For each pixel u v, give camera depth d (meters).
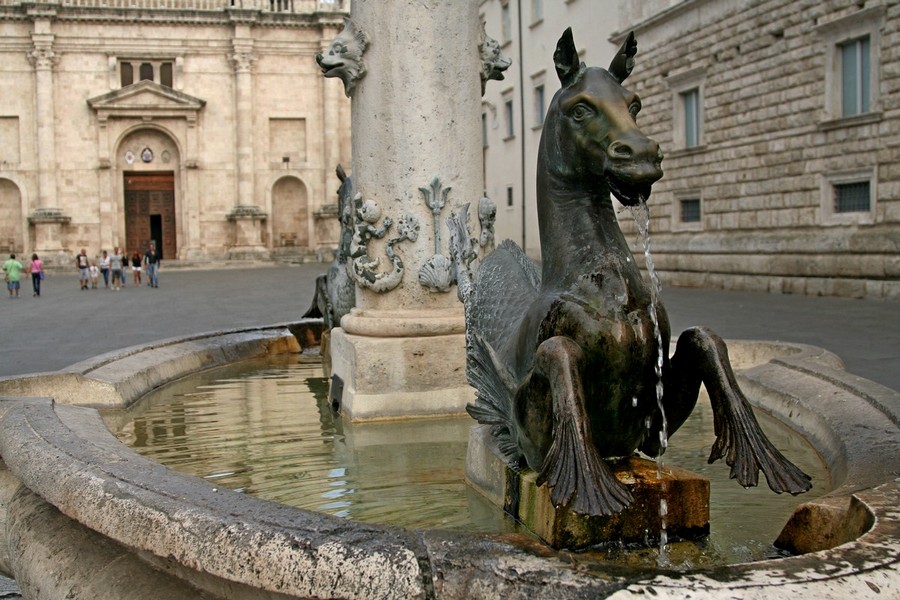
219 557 2.18
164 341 8.16
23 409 4.02
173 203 49.38
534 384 2.63
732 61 22.89
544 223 2.88
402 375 5.58
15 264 28.14
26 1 46.09
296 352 9.48
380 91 5.68
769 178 21.83
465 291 4.20
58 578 2.65
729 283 23.02
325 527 2.18
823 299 18.58
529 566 1.94
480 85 5.85
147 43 48.16
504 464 3.23
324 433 5.11
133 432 5.20
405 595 1.97
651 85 26.81
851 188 19.61
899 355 8.98
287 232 50.34
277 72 49.53
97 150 47.69
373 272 5.72
